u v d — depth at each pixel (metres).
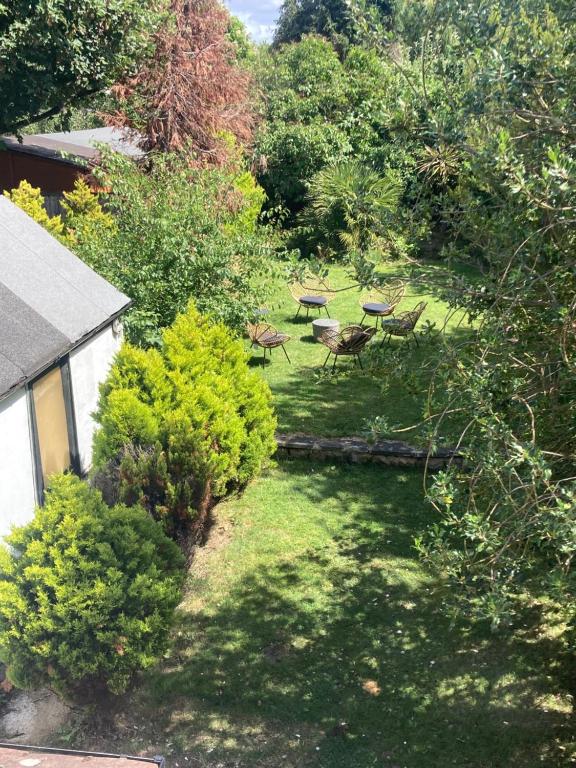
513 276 4.73
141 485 8.09
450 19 5.22
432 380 5.47
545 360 5.15
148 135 20.69
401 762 5.95
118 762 3.63
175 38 21.16
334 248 23.14
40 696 6.65
